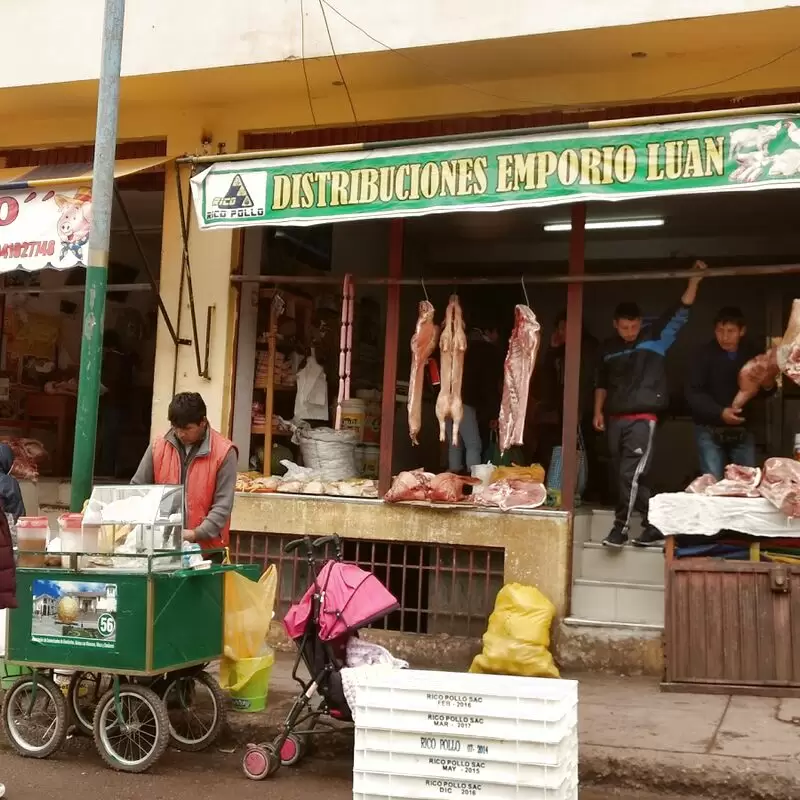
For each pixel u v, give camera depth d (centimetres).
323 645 520
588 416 940
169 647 517
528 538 718
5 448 719
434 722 425
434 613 754
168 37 761
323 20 724
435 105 776
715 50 689
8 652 533
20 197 732
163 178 873
